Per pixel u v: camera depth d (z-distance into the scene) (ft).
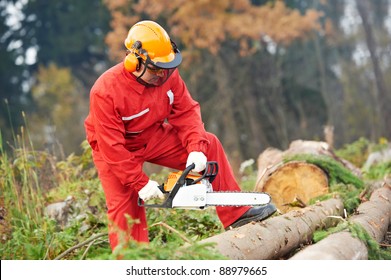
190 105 23.34
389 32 167.73
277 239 21.07
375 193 29.04
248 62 133.80
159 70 21.48
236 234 20.16
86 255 24.27
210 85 131.23
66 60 176.24
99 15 156.04
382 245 23.93
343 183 32.09
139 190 21.77
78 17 160.97
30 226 28.48
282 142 133.18
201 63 127.34
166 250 17.75
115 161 21.66
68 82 158.40
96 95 21.57
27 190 29.45
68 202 30.94
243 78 132.77
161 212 28.27
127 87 21.77
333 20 161.79
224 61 131.85
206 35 108.68
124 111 21.89
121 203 22.29
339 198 28.78
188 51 115.65
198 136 22.79
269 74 136.56
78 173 35.55
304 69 155.43
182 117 23.31
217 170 22.48
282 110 135.44
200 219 27.76
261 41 122.52
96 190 31.09
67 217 30.53
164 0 109.81
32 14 169.07
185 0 108.47
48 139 38.45
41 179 33.94
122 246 17.56
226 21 109.50
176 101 23.18
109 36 116.67
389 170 46.24
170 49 21.58
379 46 164.86
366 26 132.36
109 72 21.91
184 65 116.57
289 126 138.41
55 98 157.48
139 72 21.49
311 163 31.83
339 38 160.56
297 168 31.76
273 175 32.12
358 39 165.27
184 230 27.37
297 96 142.00
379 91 130.11
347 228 21.29
